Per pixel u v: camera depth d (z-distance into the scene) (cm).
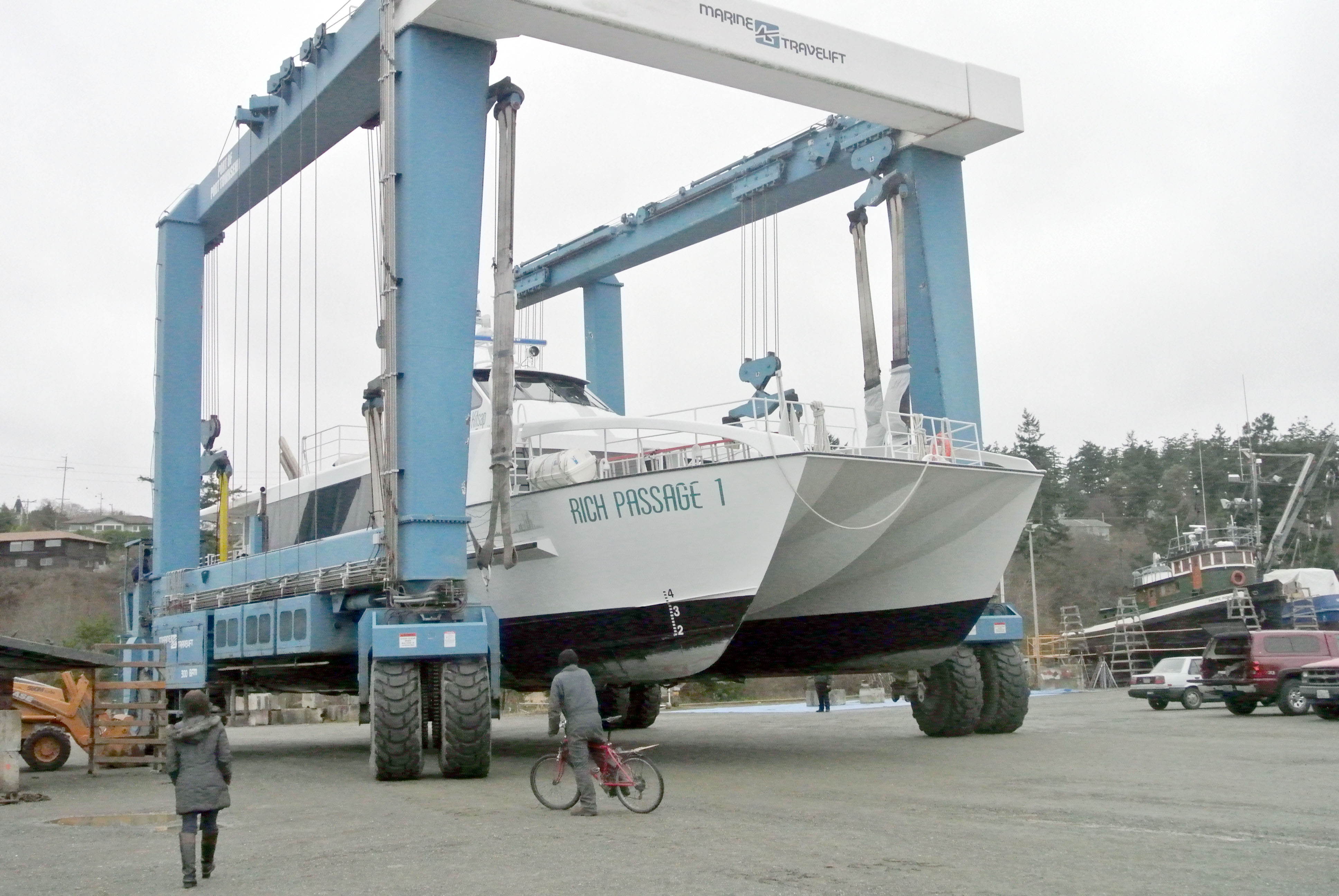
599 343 1991
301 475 1692
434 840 753
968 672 1466
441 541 1127
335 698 2764
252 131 1590
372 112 1417
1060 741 1418
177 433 1789
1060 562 6806
